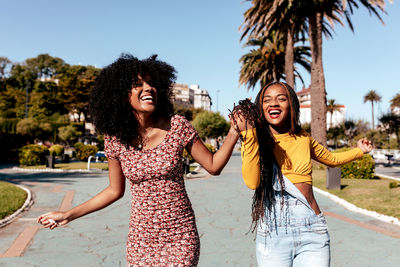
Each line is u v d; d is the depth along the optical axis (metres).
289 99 1.85
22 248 4.35
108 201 1.85
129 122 1.68
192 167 17.86
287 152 1.86
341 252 4.26
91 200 1.84
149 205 1.66
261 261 1.90
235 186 10.58
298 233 1.82
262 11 18.31
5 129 41.97
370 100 68.31
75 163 20.47
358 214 6.73
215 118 51.88
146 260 1.66
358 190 8.96
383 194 8.03
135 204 1.71
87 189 9.78
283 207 1.83
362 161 12.20
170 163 1.65
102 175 14.22
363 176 12.21
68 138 47.47
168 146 1.66
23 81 87.12
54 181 11.70
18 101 71.62
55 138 48.91
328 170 9.65
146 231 1.66
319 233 1.83
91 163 20.55
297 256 1.87
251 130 1.67
